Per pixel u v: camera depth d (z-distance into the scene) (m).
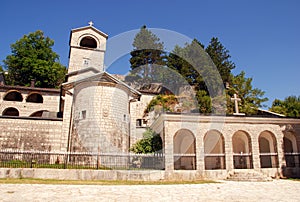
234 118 16.88
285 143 20.31
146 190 9.48
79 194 7.94
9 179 11.13
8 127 19.48
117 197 7.62
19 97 30.20
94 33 28.98
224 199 7.74
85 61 27.91
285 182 13.91
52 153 13.50
